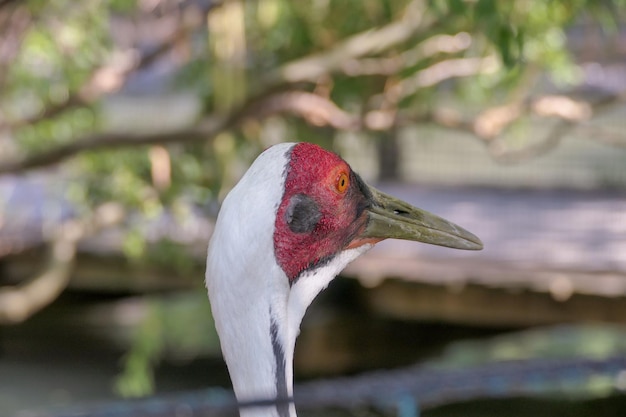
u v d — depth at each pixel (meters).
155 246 13.99
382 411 8.75
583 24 13.40
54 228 14.82
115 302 20.31
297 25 12.09
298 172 4.05
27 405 16.91
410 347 17.27
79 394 17.61
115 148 10.65
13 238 15.78
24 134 12.12
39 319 20.52
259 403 3.32
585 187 22.47
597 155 22.59
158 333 17.67
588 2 9.06
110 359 19.44
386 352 17.11
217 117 10.92
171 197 12.34
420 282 15.72
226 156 12.23
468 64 11.50
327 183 4.11
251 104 10.73
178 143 10.80
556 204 20.25
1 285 17.48
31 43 11.09
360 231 4.39
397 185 22.30
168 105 20.56
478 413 15.93
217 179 12.41
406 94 11.60
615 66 16.83
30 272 17.28
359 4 11.56
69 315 20.45
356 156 15.90
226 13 11.10
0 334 20.44
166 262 15.34
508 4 8.26
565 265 15.29
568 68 11.48
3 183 17.23
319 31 12.19
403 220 4.50
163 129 10.52
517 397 15.71
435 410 15.89
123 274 17.41
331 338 16.72
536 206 19.98
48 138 12.12
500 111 11.99
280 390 3.77
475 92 12.62
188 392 17.31
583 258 15.70
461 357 17.27
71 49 11.45
